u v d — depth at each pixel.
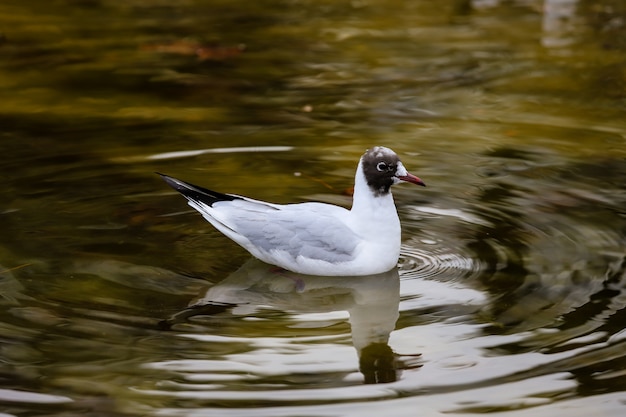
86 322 10.03
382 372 9.16
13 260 11.41
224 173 14.13
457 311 10.41
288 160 14.67
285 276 11.52
